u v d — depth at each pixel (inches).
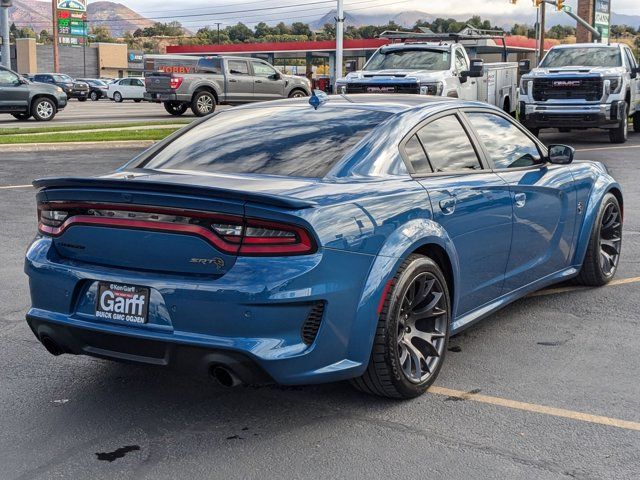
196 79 1092.5
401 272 159.3
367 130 174.2
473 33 841.5
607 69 717.3
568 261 238.5
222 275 143.9
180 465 140.3
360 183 161.3
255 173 165.0
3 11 1235.9
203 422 158.2
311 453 144.3
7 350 202.2
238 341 141.8
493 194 191.9
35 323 163.5
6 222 368.8
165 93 1088.8
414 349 166.9
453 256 176.6
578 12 1550.2
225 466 139.7
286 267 141.7
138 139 738.8
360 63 2997.0
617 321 224.1
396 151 173.2
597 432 152.7
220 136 184.7
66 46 3651.6
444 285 173.2
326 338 147.5
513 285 209.3
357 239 150.6
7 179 502.6
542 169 220.8
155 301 148.0
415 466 139.2
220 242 144.0
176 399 170.2
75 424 157.8
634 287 260.1
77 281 155.9
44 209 164.7
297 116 187.5
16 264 292.8
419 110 186.2
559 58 766.5
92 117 1114.1
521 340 207.9
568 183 230.1
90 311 155.8
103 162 593.3
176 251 147.5
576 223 237.8
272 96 1156.5
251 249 142.8
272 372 143.1
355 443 148.2
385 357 157.5
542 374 183.5
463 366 188.7
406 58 736.3
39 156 631.8
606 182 252.4
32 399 170.6
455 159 188.7
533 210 210.2
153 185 145.5
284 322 143.0
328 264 145.3
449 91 701.3
